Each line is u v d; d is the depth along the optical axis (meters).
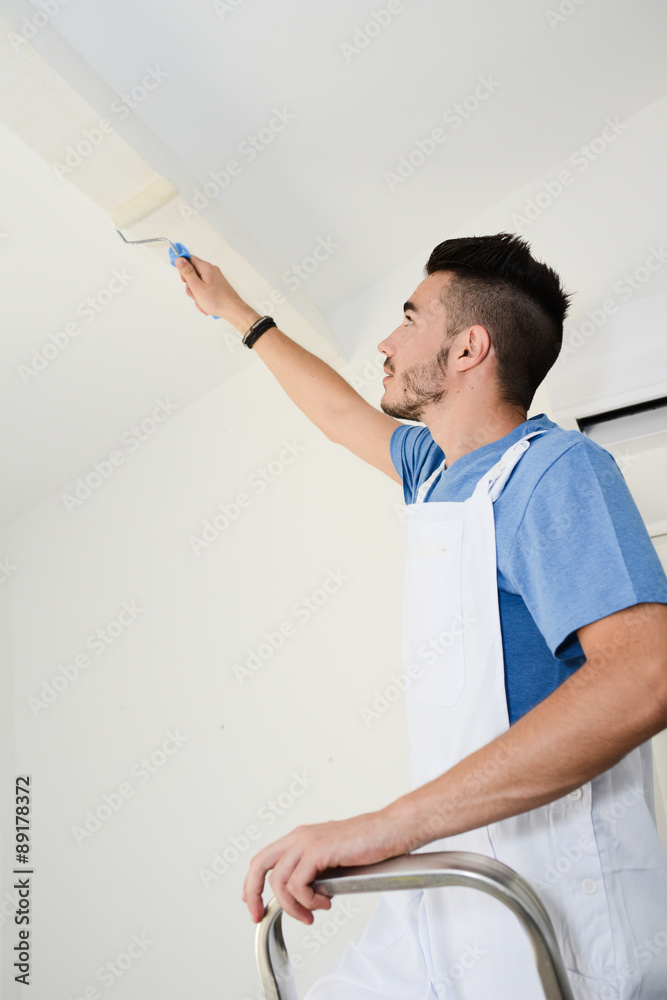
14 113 1.34
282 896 0.69
